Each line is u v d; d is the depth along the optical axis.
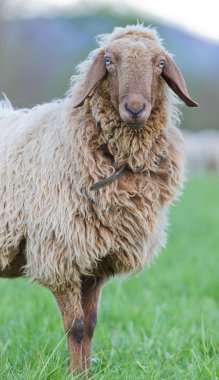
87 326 6.48
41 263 6.14
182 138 6.46
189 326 8.27
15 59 46.41
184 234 16.33
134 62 5.84
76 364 6.10
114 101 5.93
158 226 6.34
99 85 6.05
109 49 5.98
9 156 6.34
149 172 6.13
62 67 48.25
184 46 64.69
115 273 6.53
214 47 70.44
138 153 6.03
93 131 6.06
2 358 6.38
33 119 6.48
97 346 7.24
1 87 43.91
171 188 6.28
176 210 21.05
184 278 11.35
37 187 6.12
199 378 5.89
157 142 6.13
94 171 5.97
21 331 7.74
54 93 46.44
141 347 7.21
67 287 6.23
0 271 6.71
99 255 6.12
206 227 17.53
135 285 11.01
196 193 26.36
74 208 6.00
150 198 6.09
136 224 6.09
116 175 5.97
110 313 8.77
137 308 9.09
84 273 6.19
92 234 6.01
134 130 5.98
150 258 6.54
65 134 6.10
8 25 44.69
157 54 6.01
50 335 7.39
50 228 6.05
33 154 6.25
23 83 46.50
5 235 6.30
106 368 5.97
